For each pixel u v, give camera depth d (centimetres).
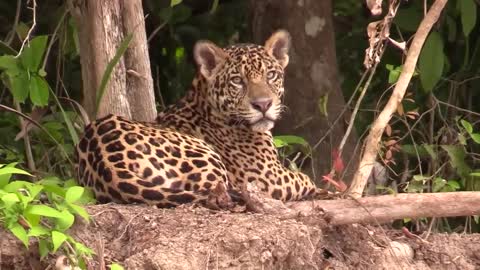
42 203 968
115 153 1052
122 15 1197
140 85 1205
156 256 938
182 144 1084
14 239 936
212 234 960
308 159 1420
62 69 1412
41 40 1180
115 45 1191
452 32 1433
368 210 1041
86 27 1199
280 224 980
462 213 1052
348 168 1385
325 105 1370
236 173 1152
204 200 1027
